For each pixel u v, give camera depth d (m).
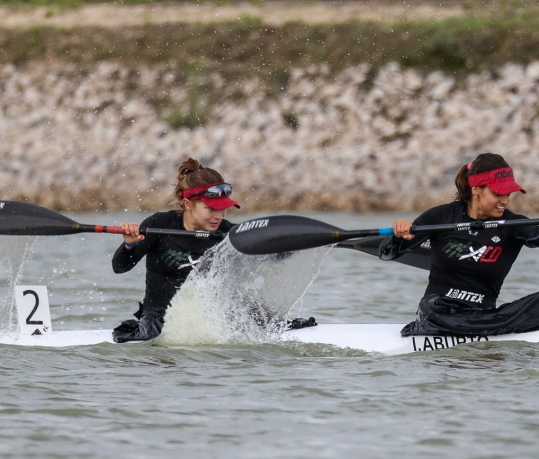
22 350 26.67
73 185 87.75
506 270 27.14
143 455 18.64
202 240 27.91
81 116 95.38
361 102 91.88
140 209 85.19
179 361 25.67
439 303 27.25
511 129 87.81
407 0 111.00
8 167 89.94
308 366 25.25
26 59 102.00
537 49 94.31
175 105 95.12
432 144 87.50
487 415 20.86
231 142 90.50
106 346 26.94
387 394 22.42
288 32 101.81
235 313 28.05
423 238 27.06
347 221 74.88
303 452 18.80
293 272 28.33
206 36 102.62
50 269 47.00
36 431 19.94
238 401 21.95
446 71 93.62
